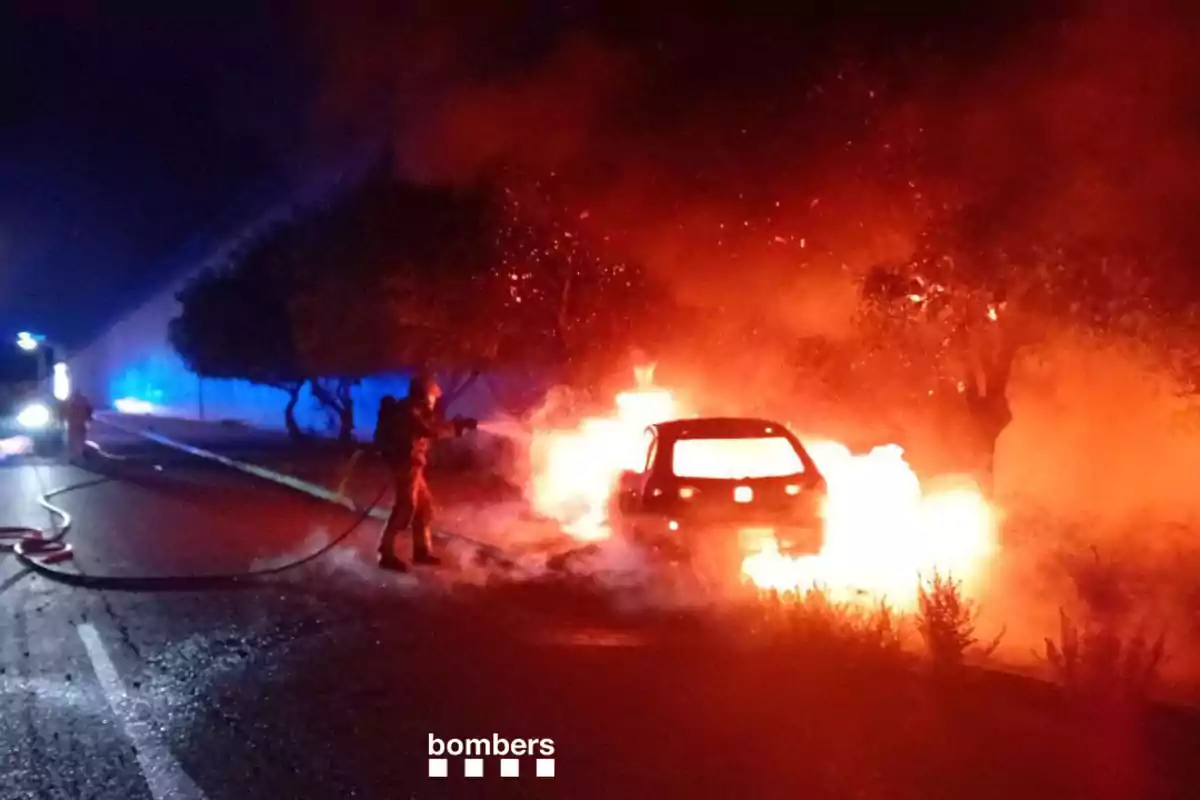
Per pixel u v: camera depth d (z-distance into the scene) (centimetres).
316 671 955
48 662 1009
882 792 652
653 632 1069
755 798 651
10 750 766
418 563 1473
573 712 820
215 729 805
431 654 1003
